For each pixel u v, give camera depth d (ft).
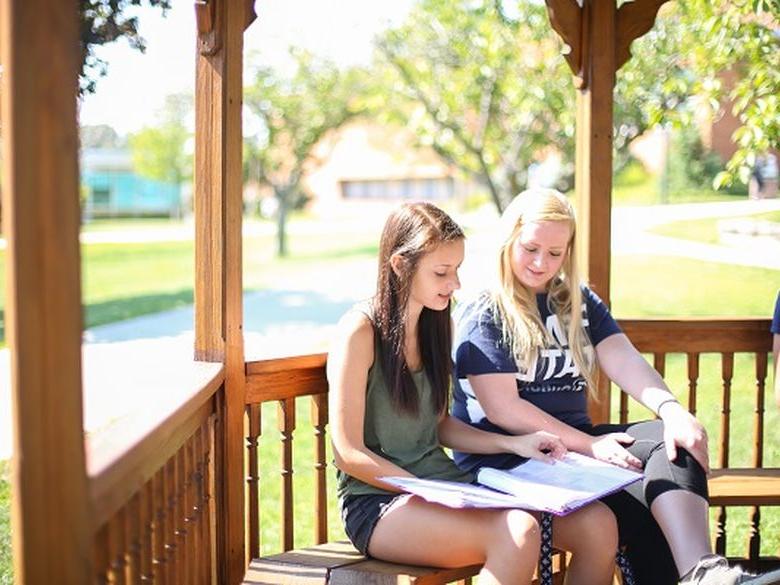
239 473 10.17
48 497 5.49
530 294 10.46
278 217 71.36
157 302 46.52
